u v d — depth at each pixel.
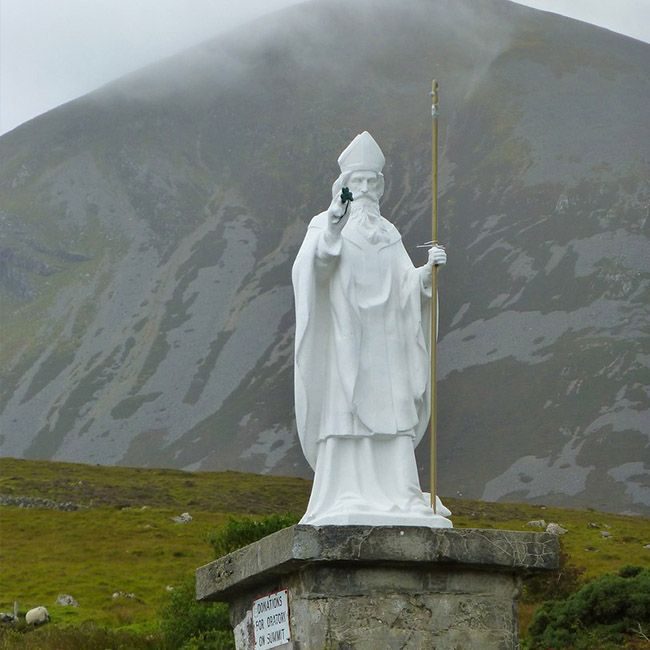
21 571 127.31
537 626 66.19
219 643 58.69
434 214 28.11
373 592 25.09
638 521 172.25
